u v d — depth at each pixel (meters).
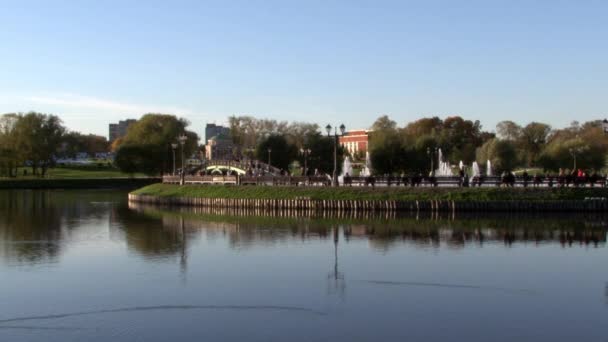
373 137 140.12
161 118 167.38
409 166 126.31
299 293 32.59
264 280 35.66
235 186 92.94
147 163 152.50
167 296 32.25
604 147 140.00
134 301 31.33
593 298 31.38
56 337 26.03
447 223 62.38
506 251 44.78
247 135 196.38
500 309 29.45
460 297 31.64
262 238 52.41
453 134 172.75
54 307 30.39
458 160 156.38
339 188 81.69
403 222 63.75
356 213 74.31
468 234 53.72
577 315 28.41
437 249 45.75
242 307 30.05
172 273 37.91
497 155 138.00
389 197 77.06
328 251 45.25
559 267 38.88
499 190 74.69
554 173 135.00
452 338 25.36
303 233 55.38
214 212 80.88
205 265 40.31
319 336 25.72
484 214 70.62
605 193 73.31
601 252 44.12
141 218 73.19
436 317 28.19
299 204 80.12
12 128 168.25
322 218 69.25
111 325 27.50
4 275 37.75
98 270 39.06
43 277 37.12
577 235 52.84
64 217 75.38
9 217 75.56
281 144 148.88
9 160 159.38
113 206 94.38
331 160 146.62
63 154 184.25
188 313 29.16
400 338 25.38
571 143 131.38
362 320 27.81
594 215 68.69
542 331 26.16
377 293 32.50
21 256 44.44
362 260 41.47
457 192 75.50
